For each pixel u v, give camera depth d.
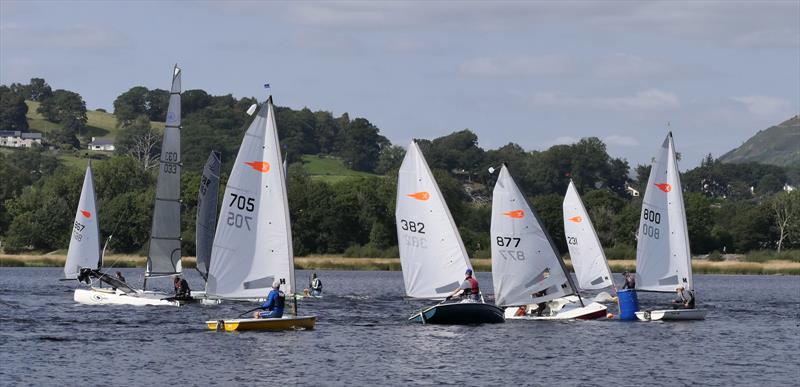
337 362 88.31
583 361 91.06
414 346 98.12
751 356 96.12
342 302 157.50
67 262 150.00
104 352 92.12
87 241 150.38
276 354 91.94
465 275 112.75
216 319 114.69
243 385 78.00
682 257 125.94
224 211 102.44
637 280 125.81
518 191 116.31
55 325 112.00
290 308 118.00
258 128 102.50
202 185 143.25
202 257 143.88
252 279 103.50
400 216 112.94
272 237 103.31
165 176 140.12
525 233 116.44
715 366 89.81
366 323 118.50
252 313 123.06
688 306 127.00
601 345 101.12
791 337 111.56
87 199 150.25
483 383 80.06
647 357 94.12
